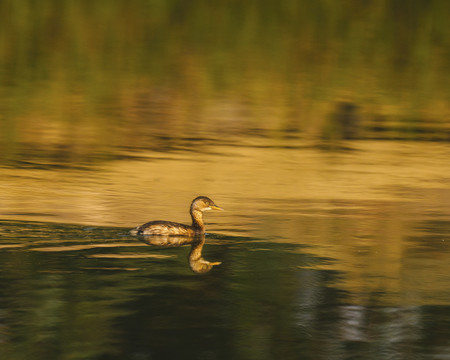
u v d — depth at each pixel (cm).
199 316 1166
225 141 3027
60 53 5059
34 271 1338
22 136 3009
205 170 2525
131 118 3441
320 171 2545
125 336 1086
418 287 1351
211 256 1494
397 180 2434
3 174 2391
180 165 2594
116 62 4831
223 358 1028
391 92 4181
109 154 2744
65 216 1847
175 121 3403
